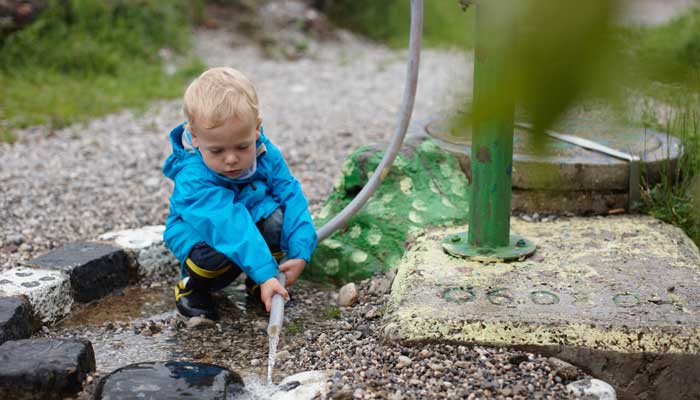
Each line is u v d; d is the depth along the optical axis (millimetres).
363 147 3434
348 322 2695
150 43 8414
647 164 3266
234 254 2502
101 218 3846
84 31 7871
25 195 4160
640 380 2197
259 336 2633
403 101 2846
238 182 2633
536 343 2215
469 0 2111
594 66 566
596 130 1228
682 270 2629
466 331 2260
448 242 2871
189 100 2438
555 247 2846
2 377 2143
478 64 692
